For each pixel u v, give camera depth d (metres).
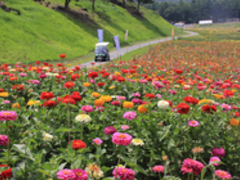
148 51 34.31
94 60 27.91
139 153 3.14
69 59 29.89
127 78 7.71
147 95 4.99
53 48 30.95
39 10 41.31
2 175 2.02
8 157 2.40
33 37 30.78
